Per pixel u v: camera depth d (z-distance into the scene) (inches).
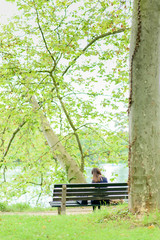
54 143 545.3
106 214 225.3
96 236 171.6
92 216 229.9
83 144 633.0
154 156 212.1
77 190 278.4
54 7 449.7
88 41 458.9
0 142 592.7
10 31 507.5
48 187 546.3
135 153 214.5
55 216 254.7
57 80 472.4
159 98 219.9
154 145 213.2
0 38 476.1
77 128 522.3
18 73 431.2
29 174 504.1
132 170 215.6
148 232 170.9
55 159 589.0
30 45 499.8
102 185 285.4
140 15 218.8
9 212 387.9
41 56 477.1
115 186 287.0
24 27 502.3
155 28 217.6
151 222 187.6
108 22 398.9
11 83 456.4
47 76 477.4
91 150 563.2
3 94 456.4
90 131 553.3
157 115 216.7
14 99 460.1
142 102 215.3
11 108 465.1
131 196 214.4
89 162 581.9
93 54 467.8
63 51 418.3
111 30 403.2
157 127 215.9
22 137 540.1
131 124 219.9
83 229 193.5
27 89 458.9
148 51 216.5
